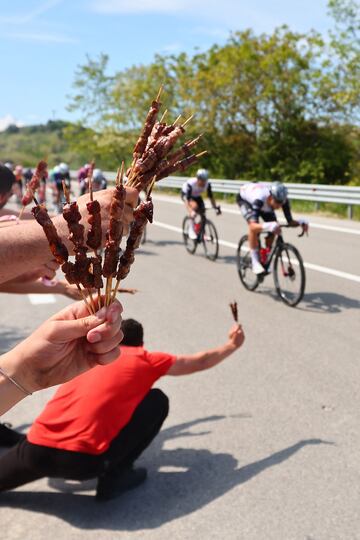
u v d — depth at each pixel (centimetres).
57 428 339
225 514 337
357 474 371
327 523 326
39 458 337
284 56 2678
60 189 1648
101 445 335
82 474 335
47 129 9744
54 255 92
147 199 98
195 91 2928
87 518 339
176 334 659
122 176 92
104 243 95
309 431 427
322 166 2794
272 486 362
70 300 816
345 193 1481
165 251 1180
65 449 333
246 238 845
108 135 3647
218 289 859
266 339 628
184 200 1128
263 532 320
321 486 360
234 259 1084
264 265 809
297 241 1176
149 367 360
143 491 362
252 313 730
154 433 369
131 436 347
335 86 2669
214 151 2978
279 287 785
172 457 402
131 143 3616
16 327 705
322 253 1053
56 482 379
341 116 2780
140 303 788
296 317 707
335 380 514
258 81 2814
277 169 2869
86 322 100
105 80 3838
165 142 101
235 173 3006
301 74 2755
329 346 600
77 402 342
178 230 1454
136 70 3459
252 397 485
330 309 732
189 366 373
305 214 1595
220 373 536
